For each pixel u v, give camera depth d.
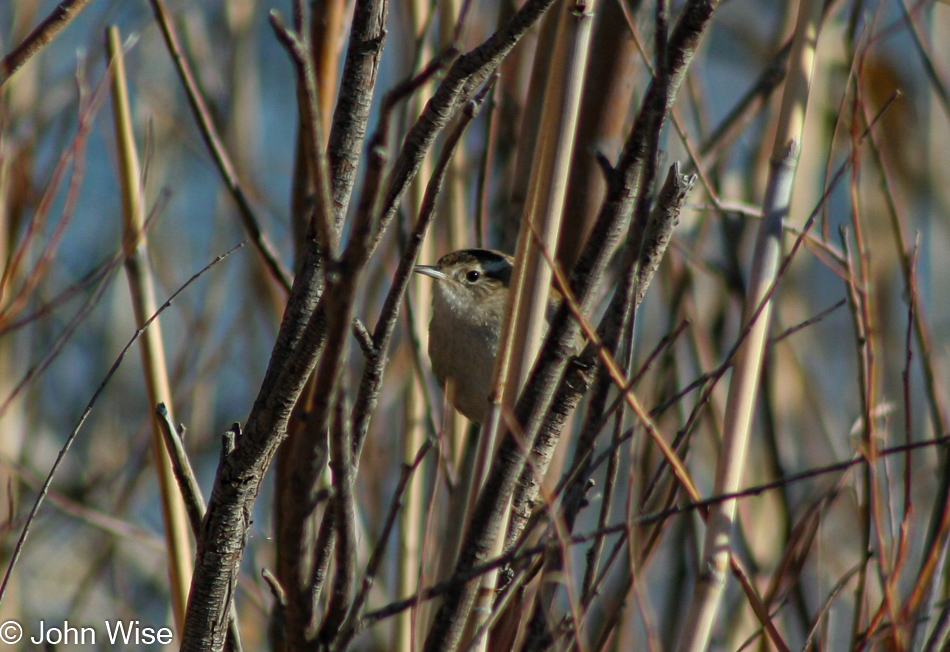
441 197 9.36
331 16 7.18
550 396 5.57
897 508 8.38
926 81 10.65
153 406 6.66
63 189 13.30
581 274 5.57
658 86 4.86
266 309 10.44
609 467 5.15
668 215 5.52
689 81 10.10
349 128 5.23
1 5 10.28
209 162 10.77
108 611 11.27
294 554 4.84
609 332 5.07
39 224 7.83
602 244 5.52
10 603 9.64
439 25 8.45
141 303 6.79
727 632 8.13
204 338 10.85
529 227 5.86
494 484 5.51
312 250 5.29
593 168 7.81
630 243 4.98
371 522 9.34
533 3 4.66
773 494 9.06
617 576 7.72
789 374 9.85
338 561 4.71
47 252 7.13
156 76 12.12
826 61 10.50
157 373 6.69
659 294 9.80
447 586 4.98
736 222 10.27
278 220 11.05
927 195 10.48
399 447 10.06
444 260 10.38
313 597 5.00
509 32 4.71
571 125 5.88
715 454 9.11
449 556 7.04
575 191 7.83
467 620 5.55
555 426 5.85
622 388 4.97
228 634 5.70
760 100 9.78
